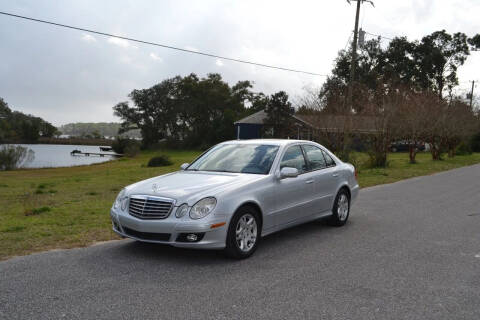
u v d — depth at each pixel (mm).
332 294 4301
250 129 56094
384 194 12602
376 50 59156
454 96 34719
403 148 48031
